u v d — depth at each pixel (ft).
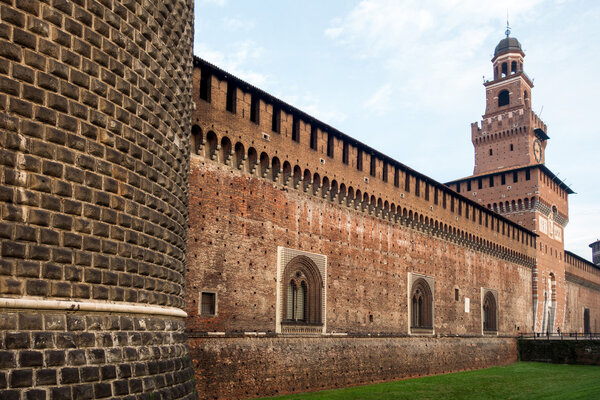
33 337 36.94
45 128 39.06
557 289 300.81
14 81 37.37
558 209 311.68
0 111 36.55
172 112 54.90
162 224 51.06
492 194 295.89
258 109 120.57
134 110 47.24
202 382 100.53
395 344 158.81
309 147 133.69
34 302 37.19
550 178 301.84
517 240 256.52
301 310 130.41
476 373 185.68
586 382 163.32
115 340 42.98
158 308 49.39
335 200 142.61
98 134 43.09
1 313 35.65
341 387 134.41
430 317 180.86
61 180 39.93
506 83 317.42
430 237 186.09
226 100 113.70
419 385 147.23
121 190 44.96
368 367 145.59
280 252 123.24
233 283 110.93
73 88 41.19
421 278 177.47
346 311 142.00
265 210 120.78
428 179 182.60
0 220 36.11
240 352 109.09
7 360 35.24
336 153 143.02
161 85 52.21
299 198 131.13
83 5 42.34
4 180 36.50
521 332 253.85
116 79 45.19
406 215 170.50
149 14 50.39
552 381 165.07
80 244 40.91
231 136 112.78
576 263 348.79
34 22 38.70
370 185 154.61
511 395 135.85
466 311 204.54
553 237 305.32
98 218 42.52
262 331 116.06
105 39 44.21
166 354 49.70
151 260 48.62
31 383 36.27
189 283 102.37
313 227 134.31
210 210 108.37
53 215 39.19
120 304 44.04
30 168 37.99
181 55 58.39
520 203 286.66
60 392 37.83
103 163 43.34
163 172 51.90
